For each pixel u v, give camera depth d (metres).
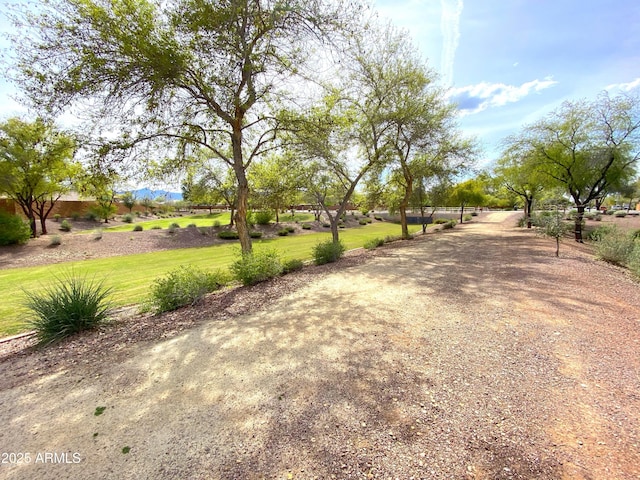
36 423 2.10
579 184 12.04
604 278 5.75
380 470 1.56
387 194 17.80
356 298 4.92
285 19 5.88
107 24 4.66
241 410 2.14
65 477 1.60
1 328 5.00
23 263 12.34
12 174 14.01
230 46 5.46
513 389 2.29
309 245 17.34
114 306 5.78
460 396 2.21
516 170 15.51
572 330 3.38
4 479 1.61
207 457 1.70
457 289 5.20
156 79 5.09
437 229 23.05
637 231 12.07
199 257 13.70
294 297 5.16
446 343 3.14
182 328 3.95
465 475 1.51
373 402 2.17
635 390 2.25
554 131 12.12
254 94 6.47
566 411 2.02
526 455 1.64
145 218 35.56
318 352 3.04
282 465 1.62
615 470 1.52
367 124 11.39
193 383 2.55
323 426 1.93
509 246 10.77
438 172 15.19
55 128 6.32
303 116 7.38
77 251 14.56
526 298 4.57
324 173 10.91
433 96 12.41
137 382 2.62
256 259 6.70
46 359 3.22
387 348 3.07
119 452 1.78
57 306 3.97
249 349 3.19
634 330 3.38
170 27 5.23
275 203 11.52
